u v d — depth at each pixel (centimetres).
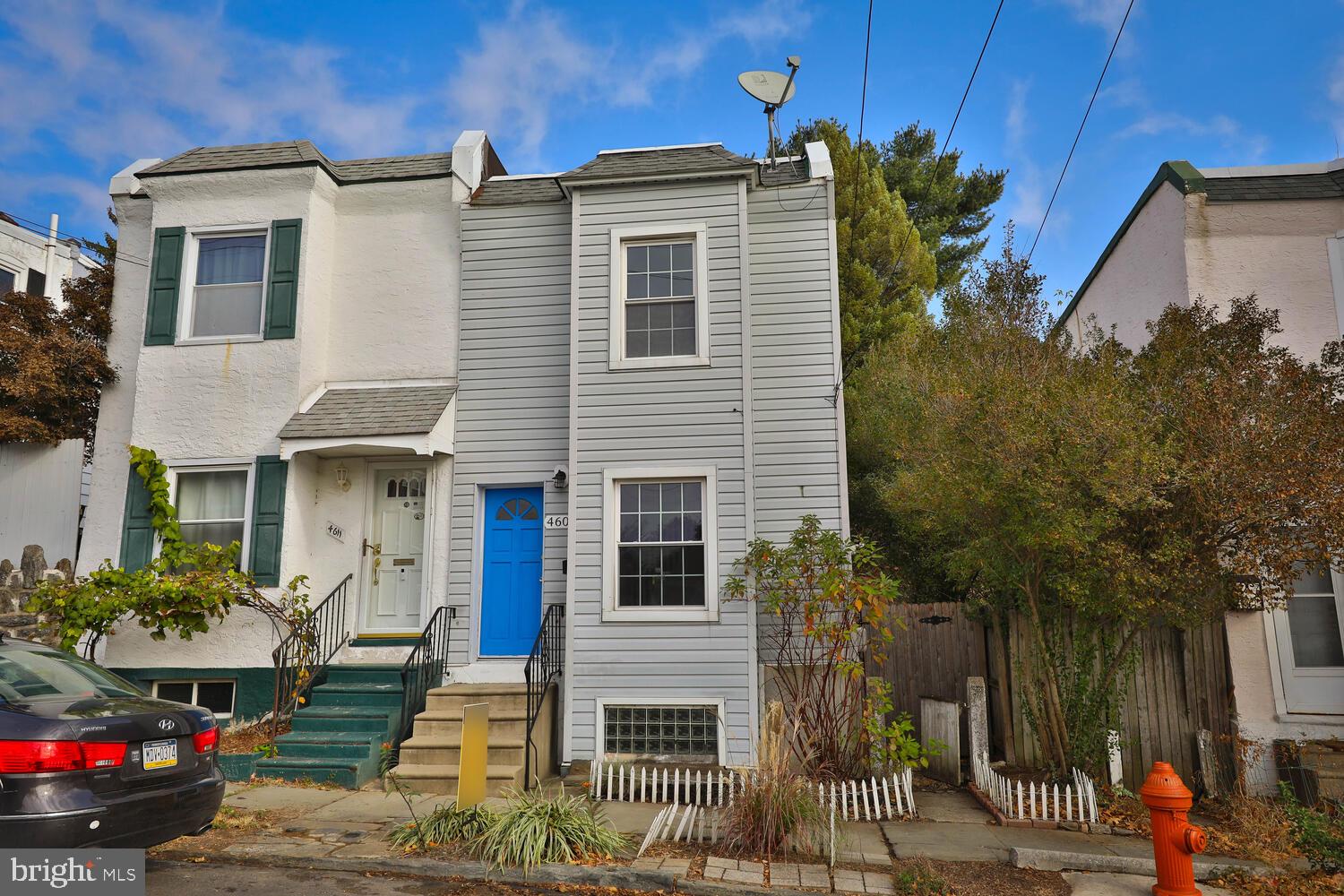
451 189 1186
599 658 982
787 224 1130
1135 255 1190
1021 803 799
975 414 843
